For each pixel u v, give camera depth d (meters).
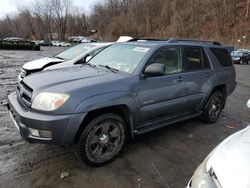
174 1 63.91
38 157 3.53
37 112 3.00
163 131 4.73
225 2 49.56
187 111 4.69
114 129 3.49
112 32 81.94
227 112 6.31
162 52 4.11
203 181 2.03
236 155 2.00
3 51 31.69
